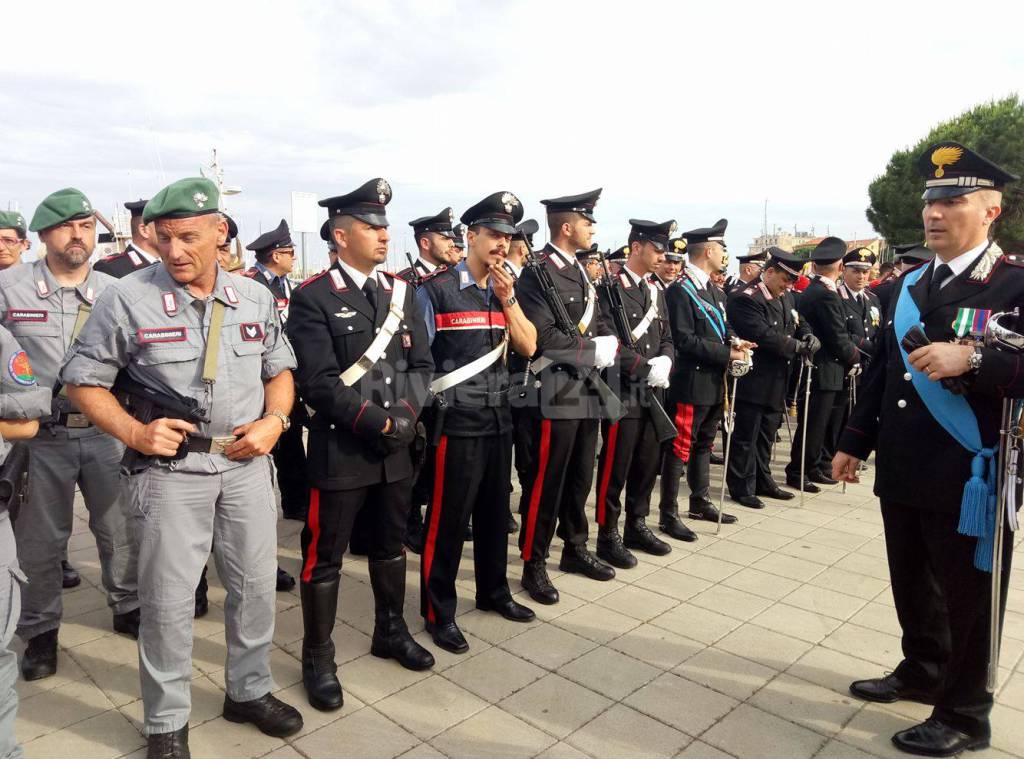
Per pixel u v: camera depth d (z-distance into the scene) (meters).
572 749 2.46
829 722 2.65
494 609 3.54
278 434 2.52
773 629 3.39
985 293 2.38
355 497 2.76
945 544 2.46
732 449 5.54
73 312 3.09
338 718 2.64
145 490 2.29
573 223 3.74
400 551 3.03
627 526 4.52
